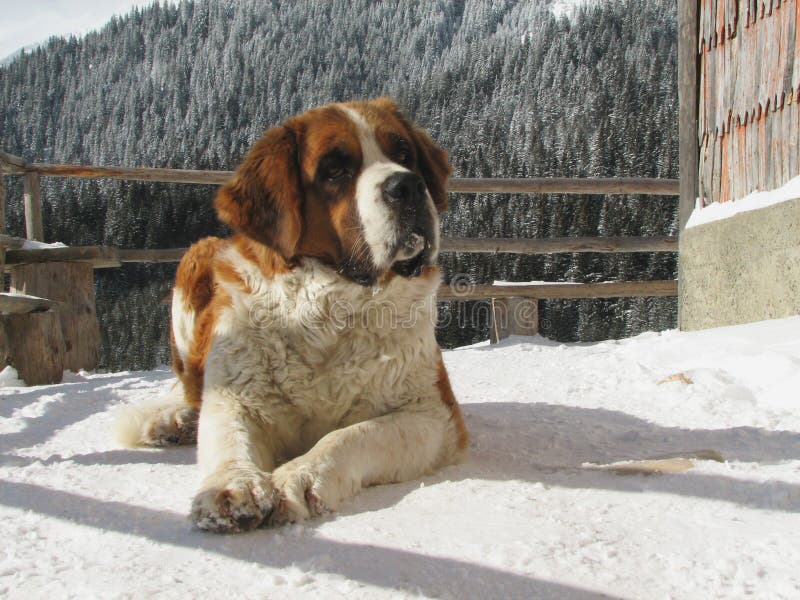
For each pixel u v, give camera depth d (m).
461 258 15.79
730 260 6.34
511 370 5.66
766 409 3.87
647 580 1.57
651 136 26.95
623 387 4.69
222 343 2.91
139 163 76.44
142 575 1.71
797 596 1.45
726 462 2.58
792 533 1.82
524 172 32.59
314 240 2.98
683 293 7.20
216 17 129.50
